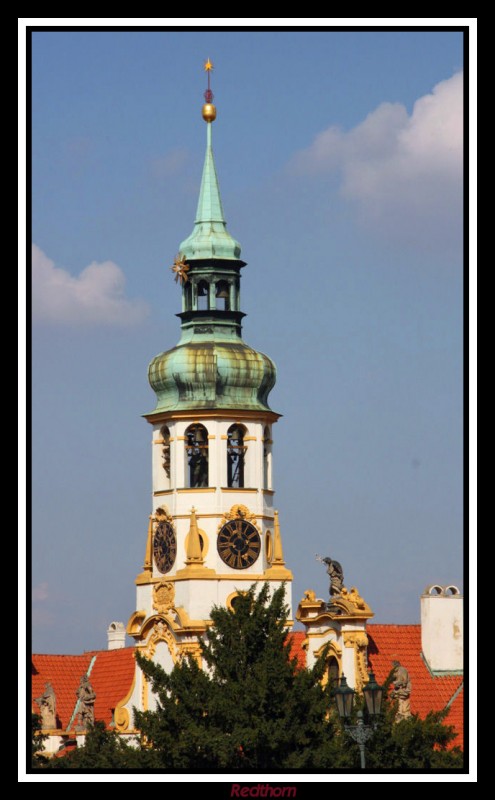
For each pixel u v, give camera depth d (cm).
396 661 16388
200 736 14238
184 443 19425
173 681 14738
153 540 19638
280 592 15025
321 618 17150
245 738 14162
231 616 15000
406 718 15688
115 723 19788
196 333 19688
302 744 14312
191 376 19412
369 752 14275
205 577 19162
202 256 19675
